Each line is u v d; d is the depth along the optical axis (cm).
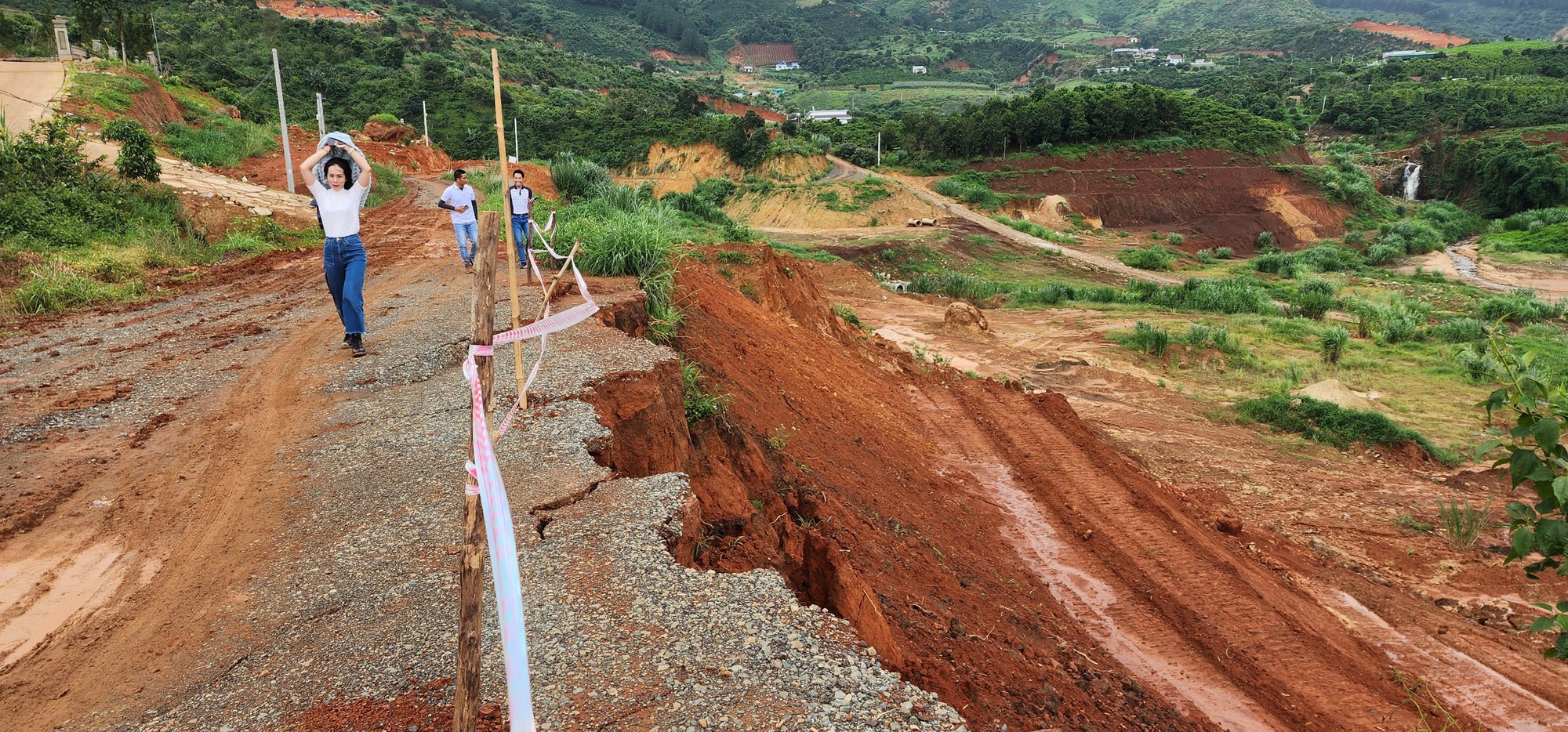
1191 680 862
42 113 2747
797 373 1285
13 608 402
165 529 479
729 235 3569
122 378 751
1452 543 1386
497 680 333
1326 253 6675
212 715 321
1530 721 868
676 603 388
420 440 590
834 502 827
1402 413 2172
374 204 2761
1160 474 1659
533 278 1111
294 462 564
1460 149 9569
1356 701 864
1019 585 970
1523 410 348
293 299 1132
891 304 3506
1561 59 15338
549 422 602
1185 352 2731
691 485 623
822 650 356
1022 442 1488
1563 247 6562
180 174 2417
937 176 8731
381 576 419
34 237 1398
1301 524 1456
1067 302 3981
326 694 329
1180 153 8919
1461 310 4359
